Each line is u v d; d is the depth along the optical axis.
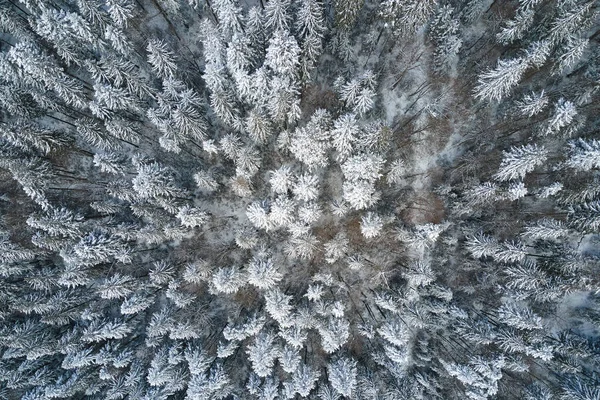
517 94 27.41
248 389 27.48
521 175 23.67
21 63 22.98
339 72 28.17
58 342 26.59
